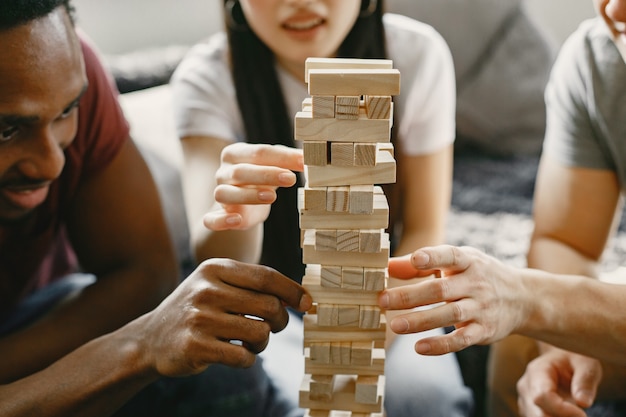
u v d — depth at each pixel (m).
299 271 1.33
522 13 2.10
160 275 1.07
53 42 0.74
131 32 2.25
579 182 1.17
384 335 0.70
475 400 1.37
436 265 0.73
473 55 2.07
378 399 0.70
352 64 0.66
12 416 0.76
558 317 0.81
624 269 1.15
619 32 0.97
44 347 0.94
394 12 2.08
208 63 1.35
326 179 0.65
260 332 0.72
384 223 0.66
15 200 0.85
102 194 1.05
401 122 1.32
